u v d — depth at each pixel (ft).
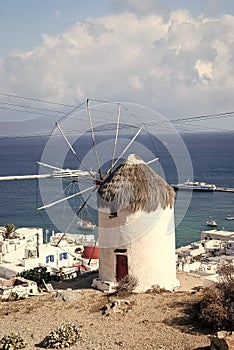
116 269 77.61
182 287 80.59
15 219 308.19
